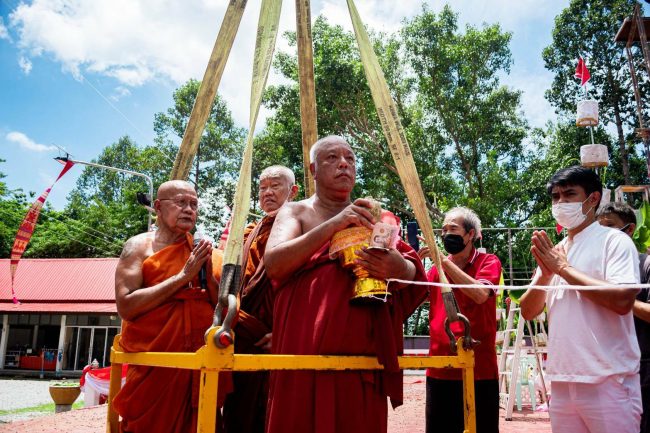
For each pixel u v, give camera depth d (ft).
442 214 81.30
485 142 93.30
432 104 91.04
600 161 33.27
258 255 11.91
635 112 90.79
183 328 10.07
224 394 10.30
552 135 97.14
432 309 12.97
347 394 7.57
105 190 171.83
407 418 23.27
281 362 6.83
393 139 9.25
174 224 10.98
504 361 25.79
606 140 89.35
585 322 8.82
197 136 11.24
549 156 92.22
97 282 102.68
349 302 7.74
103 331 99.96
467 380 8.72
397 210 84.94
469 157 95.04
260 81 7.93
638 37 46.19
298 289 7.98
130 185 166.30
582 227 9.62
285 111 84.28
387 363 7.60
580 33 91.71
